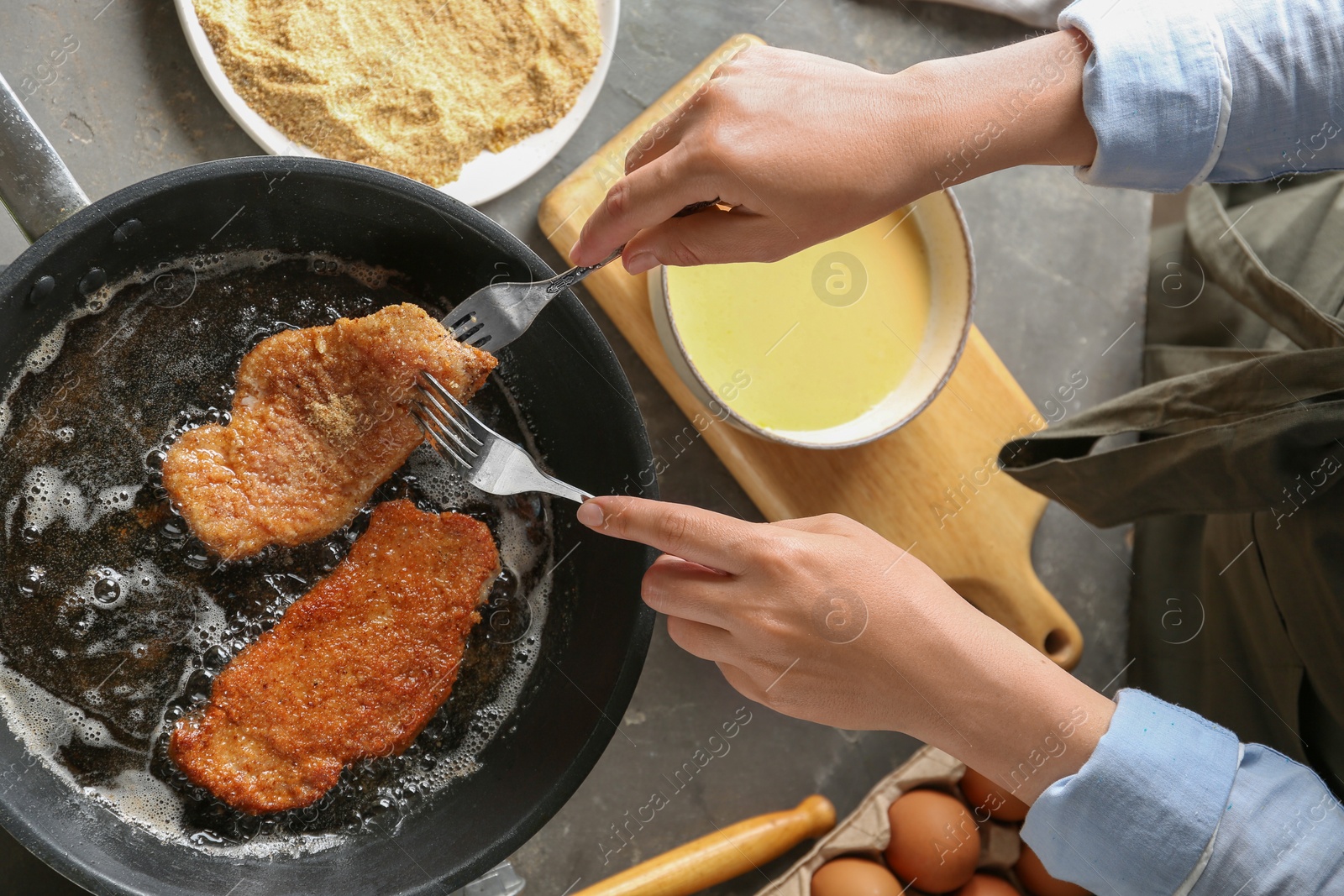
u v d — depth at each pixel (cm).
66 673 70
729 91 65
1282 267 80
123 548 71
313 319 73
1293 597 75
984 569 84
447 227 71
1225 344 85
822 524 69
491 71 79
